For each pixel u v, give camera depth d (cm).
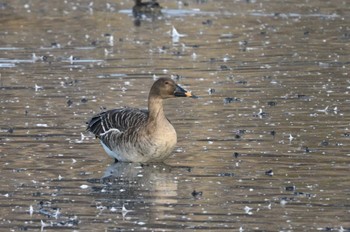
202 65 2450
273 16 3297
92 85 2217
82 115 1925
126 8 3603
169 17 3353
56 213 1338
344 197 1396
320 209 1345
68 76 2327
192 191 1441
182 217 1319
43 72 2380
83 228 1278
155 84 1609
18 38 2902
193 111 1958
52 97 2094
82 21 3272
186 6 3622
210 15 3369
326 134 1747
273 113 1917
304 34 2908
